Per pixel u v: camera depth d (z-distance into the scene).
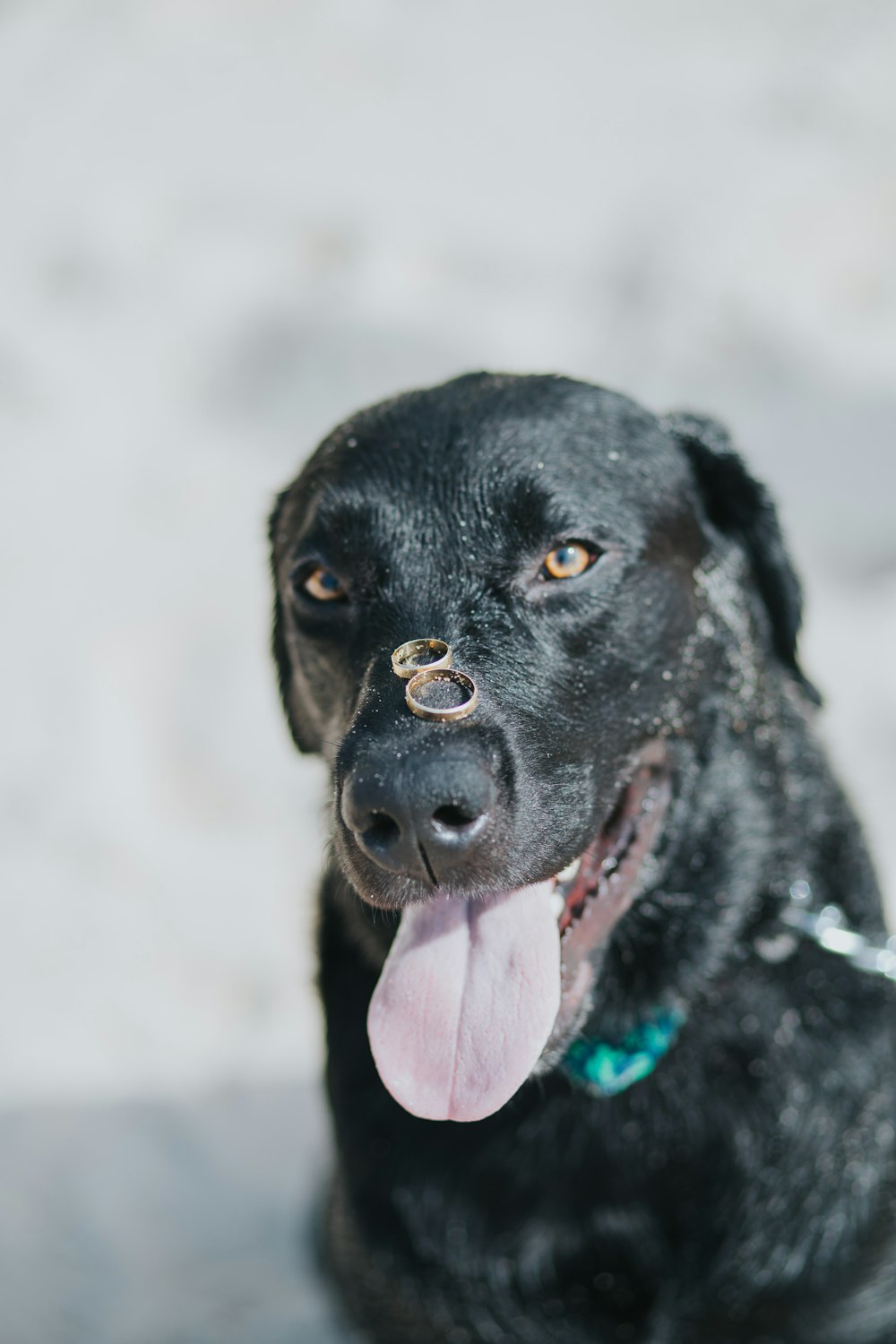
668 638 2.96
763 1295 3.13
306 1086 4.70
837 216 9.41
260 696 6.33
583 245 9.50
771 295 8.87
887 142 10.11
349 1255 3.35
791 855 3.20
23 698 6.34
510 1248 3.18
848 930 3.26
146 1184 4.39
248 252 9.74
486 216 9.84
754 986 3.14
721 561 3.25
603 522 2.87
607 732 2.82
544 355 8.57
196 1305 4.03
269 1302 4.04
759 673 3.24
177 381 8.73
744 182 9.83
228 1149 4.51
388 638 2.73
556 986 2.65
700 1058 3.14
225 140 10.94
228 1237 4.25
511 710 2.62
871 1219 3.15
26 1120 4.55
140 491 7.79
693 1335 3.21
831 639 6.26
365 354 8.70
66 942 5.18
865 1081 3.16
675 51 11.48
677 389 8.20
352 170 10.45
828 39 11.38
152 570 7.15
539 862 2.57
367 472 2.91
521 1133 3.12
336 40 11.98
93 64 11.88
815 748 3.40
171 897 5.37
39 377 8.77
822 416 7.86
